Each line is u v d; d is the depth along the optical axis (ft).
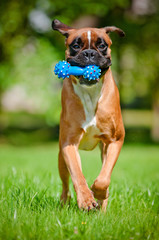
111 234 9.77
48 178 18.51
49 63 38.68
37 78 39.11
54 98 39.19
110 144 13.15
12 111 91.40
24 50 41.70
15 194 13.11
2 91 45.14
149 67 49.32
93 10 40.65
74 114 12.71
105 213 11.95
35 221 10.50
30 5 40.98
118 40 45.34
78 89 12.64
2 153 36.86
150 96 53.57
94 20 46.16
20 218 10.83
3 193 13.85
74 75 12.19
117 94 13.29
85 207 11.37
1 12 41.32
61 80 38.86
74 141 12.91
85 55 12.07
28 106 91.35
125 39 46.09
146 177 22.76
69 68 11.97
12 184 14.88
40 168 25.93
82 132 12.87
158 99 52.70
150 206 13.38
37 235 9.56
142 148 43.01
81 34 12.55
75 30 13.29
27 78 39.24
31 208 12.10
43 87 38.88
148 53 48.93
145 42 48.70
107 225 10.47
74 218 10.97
